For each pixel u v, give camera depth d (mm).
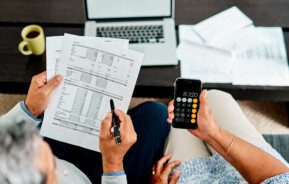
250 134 1151
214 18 1357
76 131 1012
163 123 1220
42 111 989
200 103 924
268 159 897
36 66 1262
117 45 1021
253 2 1398
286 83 1227
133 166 1162
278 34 1327
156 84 1232
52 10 1383
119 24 1318
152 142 1190
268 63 1265
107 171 918
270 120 1725
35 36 1243
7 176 471
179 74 1246
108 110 1011
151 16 1319
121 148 896
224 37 1312
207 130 928
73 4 1398
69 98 1004
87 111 1009
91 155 1151
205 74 1242
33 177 481
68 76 1003
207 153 1158
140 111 1237
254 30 1329
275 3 1396
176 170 1112
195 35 1324
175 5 1396
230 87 1224
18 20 1359
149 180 1146
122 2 1290
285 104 1745
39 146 506
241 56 1278
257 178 884
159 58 1254
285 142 1248
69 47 1009
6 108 1725
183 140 1182
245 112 1741
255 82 1229
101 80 1009
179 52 1282
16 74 1251
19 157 478
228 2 1400
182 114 938
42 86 982
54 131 1009
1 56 1278
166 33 1300
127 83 1012
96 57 1013
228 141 918
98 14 1314
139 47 1272
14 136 489
